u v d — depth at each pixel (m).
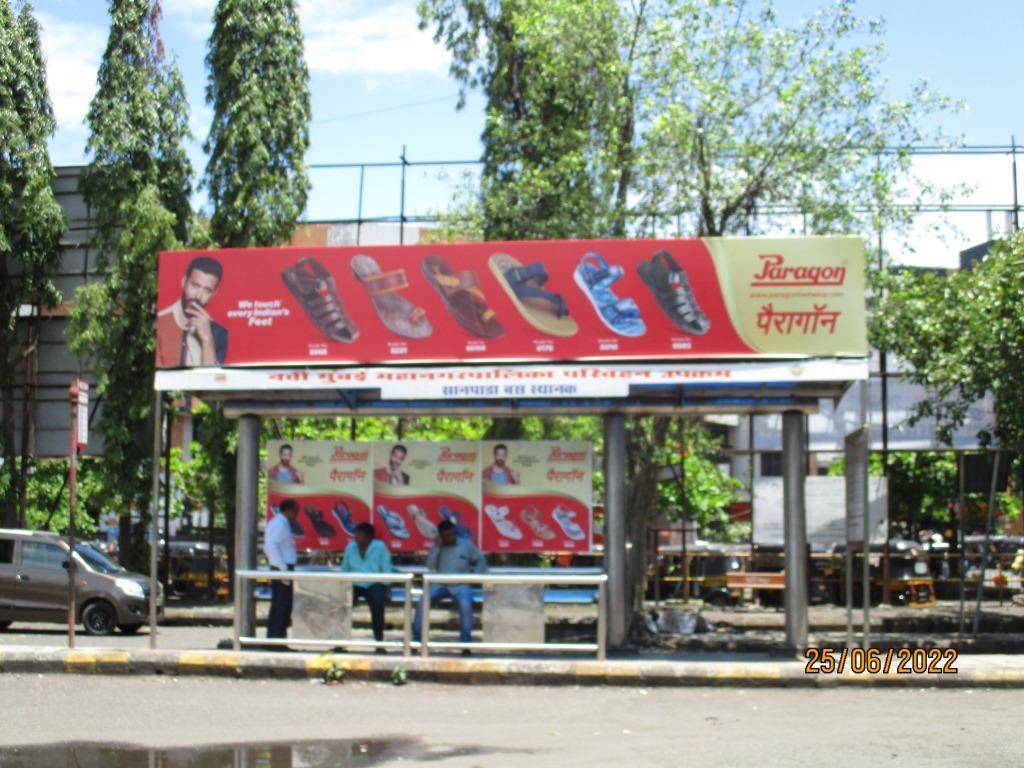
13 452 25.64
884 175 18.41
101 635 19.38
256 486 15.56
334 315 14.90
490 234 20.95
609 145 19.48
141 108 24.67
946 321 18.44
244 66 24.97
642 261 14.48
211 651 13.94
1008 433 17.97
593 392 14.12
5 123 24.72
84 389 14.89
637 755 9.01
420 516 16.42
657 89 18.84
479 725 10.45
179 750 9.06
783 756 8.97
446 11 24.73
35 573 19.73
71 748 9.11
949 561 29.86
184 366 15.01
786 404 14.80
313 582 13.95
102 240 24.83
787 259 14.27
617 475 15.03
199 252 15.15
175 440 34.62
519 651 14.54
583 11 19.19
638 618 17.31
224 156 24.67
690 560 28.48
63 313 26.45
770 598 26.20
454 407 15.54
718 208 18.86
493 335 14.64
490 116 21.89
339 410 15.56
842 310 14.17
